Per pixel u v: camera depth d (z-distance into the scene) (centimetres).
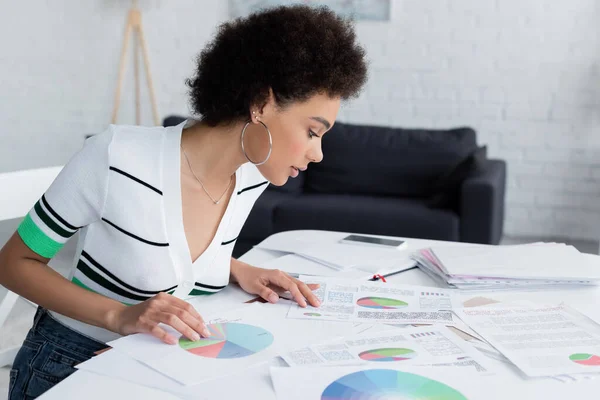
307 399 82
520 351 98
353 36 112
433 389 86
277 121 111
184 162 120
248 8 439
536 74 407
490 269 133
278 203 339
